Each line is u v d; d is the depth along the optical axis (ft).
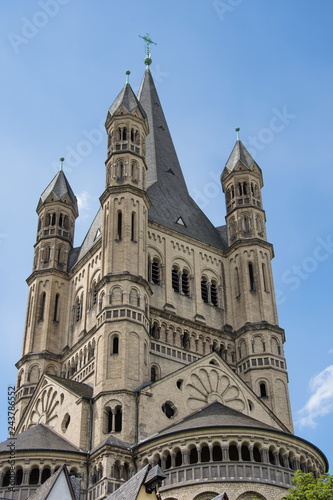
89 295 273.54
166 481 192.13
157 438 200.44
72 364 264.93
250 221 293.84
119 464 202.18
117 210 262.47
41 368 271.90
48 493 144.56
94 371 233.96
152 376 240.94
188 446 195.72
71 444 217.97
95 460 205.05
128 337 230.89
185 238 285.84
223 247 297.74
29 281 299.58
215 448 195.62
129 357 227.20
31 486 197.88
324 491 145.38
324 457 212.64
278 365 258.78
